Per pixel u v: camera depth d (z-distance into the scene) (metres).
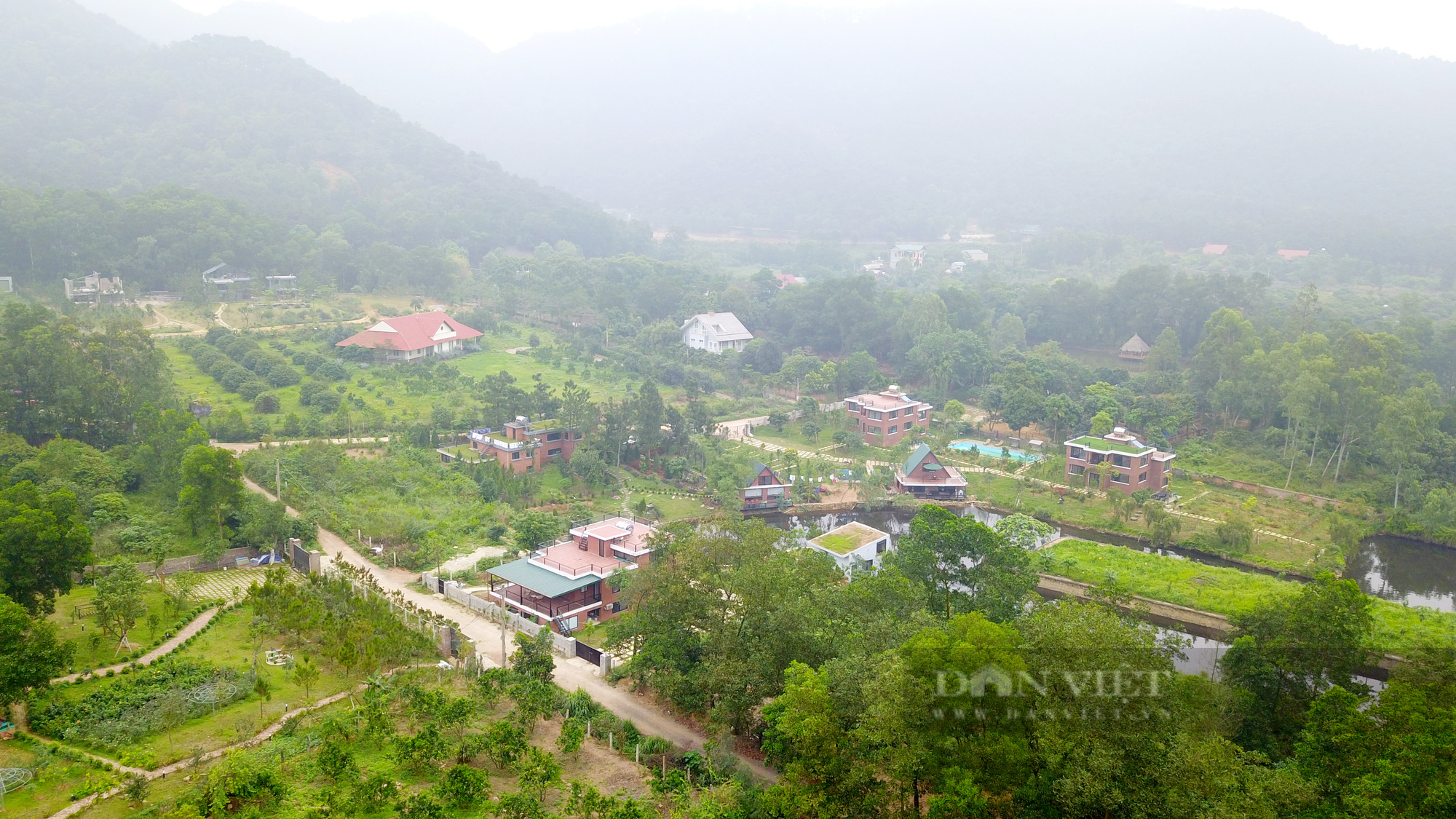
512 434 112.69
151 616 59.84
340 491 92.50
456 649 61.84
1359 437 117.06
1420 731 38.56
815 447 133.88
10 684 45.97
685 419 127.25
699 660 53.59
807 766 40.78
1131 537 101.75
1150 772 36.19
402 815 39.81
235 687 51.94
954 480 114.81
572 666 61.06
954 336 163.00
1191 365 153.50
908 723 38.03
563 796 43.66
